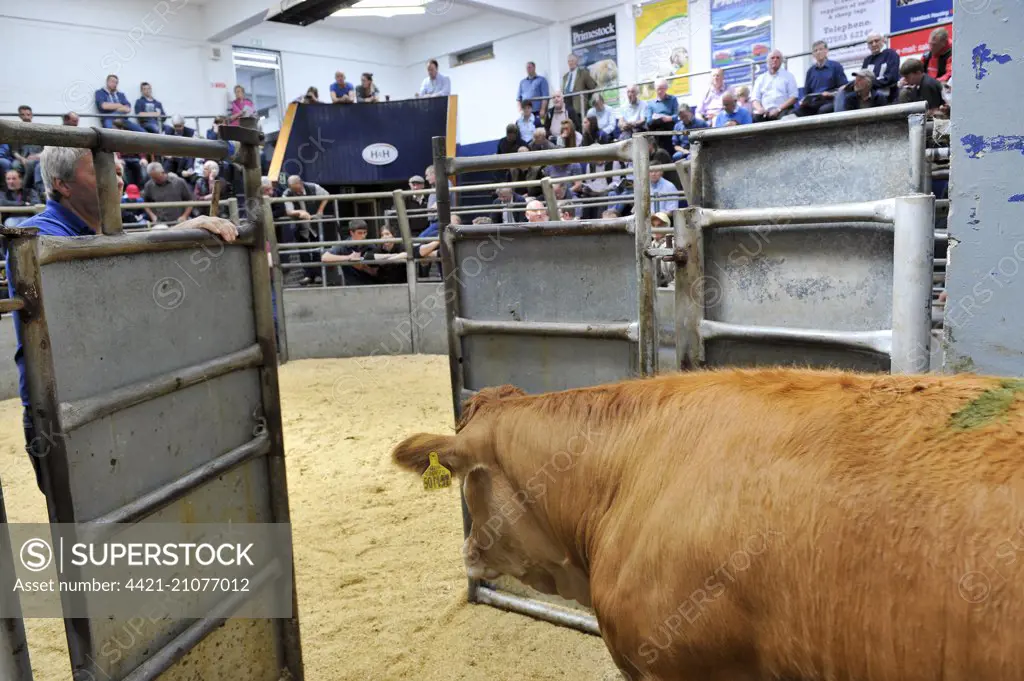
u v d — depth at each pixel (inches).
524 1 593.0
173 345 85.4
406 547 156.4
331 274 418.3
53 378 67.8
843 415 52.0
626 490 64.1
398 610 131.4
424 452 77.6
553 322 120.7
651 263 108.3
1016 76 88.3
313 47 716.0
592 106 534.0
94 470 74.4
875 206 95.0
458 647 119.6
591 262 116.3
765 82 404.5
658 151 363.3
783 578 50.3
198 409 90.0
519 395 78.5
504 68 689.0
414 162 455.8
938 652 43.9
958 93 92.0
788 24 485.1
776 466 52.4
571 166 433.4
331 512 176.4
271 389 102.1
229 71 634.8
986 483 44.0
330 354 377.4
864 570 46.6
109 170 75.9
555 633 122.4
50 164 87.0
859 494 47.8
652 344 109.7
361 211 474.0
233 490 97.0
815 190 105.0
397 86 785.6
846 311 103.7
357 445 228.7
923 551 44.6
